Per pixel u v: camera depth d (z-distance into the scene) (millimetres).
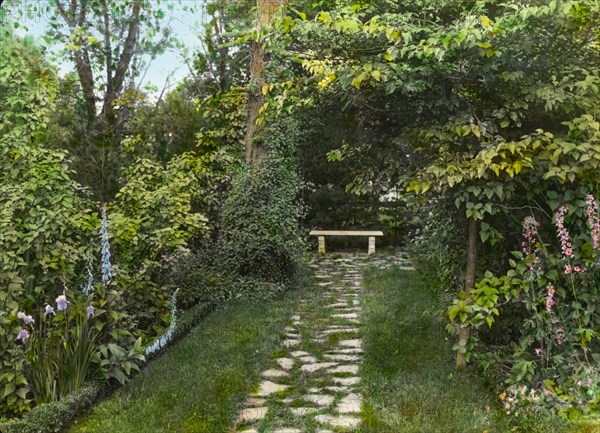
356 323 6957
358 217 14297
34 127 6684
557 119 4734
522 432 3814
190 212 9719
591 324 4352
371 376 4984
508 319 5051
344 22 4285
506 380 4363
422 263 9570
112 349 4746
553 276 4363
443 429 3863
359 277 10172
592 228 4164
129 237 6992
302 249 9422
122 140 11156
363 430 3945
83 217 6359
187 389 4688
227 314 7387
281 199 8852
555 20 4234
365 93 4848
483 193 4391
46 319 4746
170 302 6629
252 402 4633
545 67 4590
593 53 4586
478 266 5238
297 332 6695
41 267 5672
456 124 4469
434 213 5629
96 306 4863
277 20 4848
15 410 4082
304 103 5273
